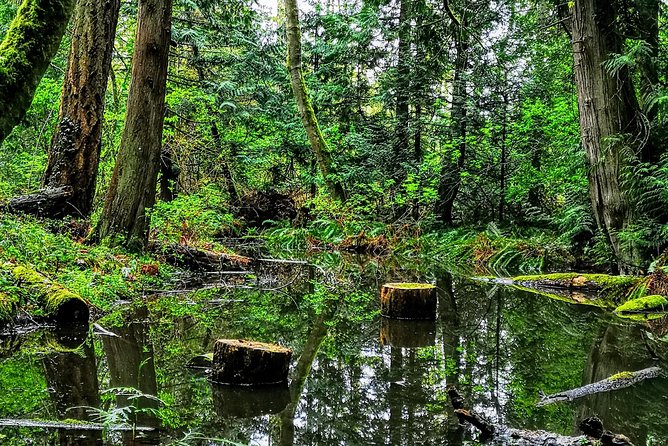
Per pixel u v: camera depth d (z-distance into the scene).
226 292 7.16
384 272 9.65
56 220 7.35
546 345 4.48
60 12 3.78
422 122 15.04
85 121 8.16
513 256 10.39
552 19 8.97
